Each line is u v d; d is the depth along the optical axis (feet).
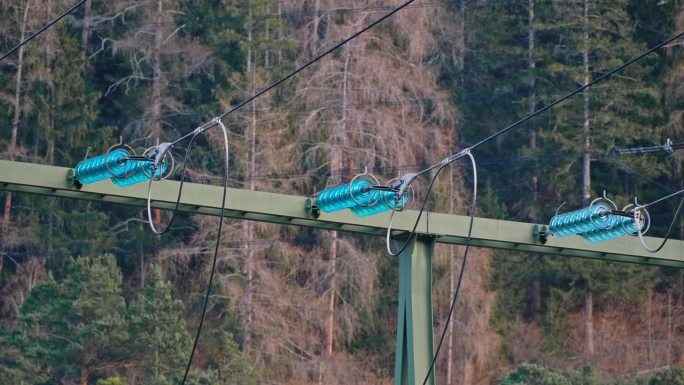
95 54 616.39
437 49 613.93
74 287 471.21
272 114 558.97
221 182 574.56
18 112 597.93
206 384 450.30
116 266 534.37
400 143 568.00
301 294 550.77
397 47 611.88
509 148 612.70
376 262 568.00
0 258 580.71
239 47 602.85
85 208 591.78
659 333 571.28
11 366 460.96
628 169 573.74
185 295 580.30
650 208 606.55
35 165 218.79
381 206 208.44
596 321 577.43
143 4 626.23
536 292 580.30
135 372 463.83
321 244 572.92
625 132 569.64
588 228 220.43
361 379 552.82
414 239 235.40
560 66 568.82
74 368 449.89
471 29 628.28
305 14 615.57
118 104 625.41
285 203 230.89
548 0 604.49
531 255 574.15
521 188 607.78
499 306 571.28
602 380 519.60
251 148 553.64
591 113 572.92
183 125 608.19
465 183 613.11
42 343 460.14
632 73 595.06
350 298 567.18
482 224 239.91
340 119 559.38
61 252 576.20
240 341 533.55
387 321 577.02
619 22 615.98
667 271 593.42
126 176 205.57
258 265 537.24
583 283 583.99
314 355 539.29
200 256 583.99
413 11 593.01
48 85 611.06
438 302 548.72
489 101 614.75
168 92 619.26
